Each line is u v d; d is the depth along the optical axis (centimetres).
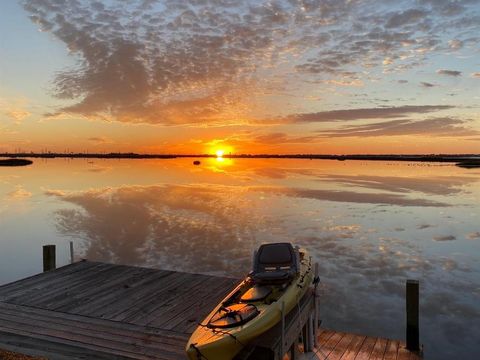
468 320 970
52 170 7300
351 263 1370
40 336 704
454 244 1602
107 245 1616
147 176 5322
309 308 815
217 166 9225
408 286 801
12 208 2545
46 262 1127
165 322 759
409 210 2350
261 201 2717
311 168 8019
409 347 798
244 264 1354
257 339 658
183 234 1766
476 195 3056
